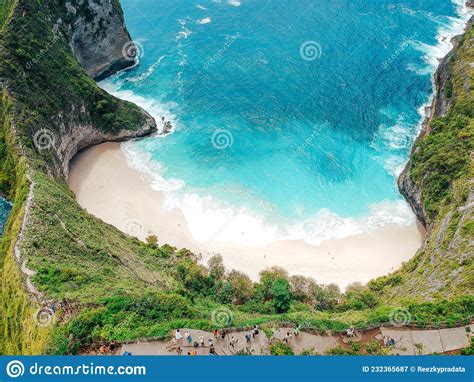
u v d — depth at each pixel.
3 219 60.47
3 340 43.22
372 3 119.88
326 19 114.25
